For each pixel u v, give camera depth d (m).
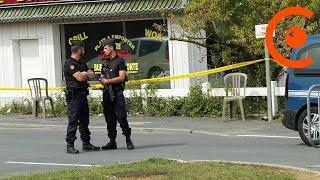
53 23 74.19
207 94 61.84
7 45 76.06
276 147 41.91
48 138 50.41
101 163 36.69
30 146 45.69
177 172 30.03
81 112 42.00
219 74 67.50
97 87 67.25
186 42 67.88
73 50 41.69
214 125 54.97
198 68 69.00
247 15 61.84
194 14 62.03
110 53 42.00
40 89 66.81
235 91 59.50
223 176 28.88
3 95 73.25
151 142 46.59
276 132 49.78
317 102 41.03
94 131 55.22
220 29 63.94
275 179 28.41
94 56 74.06
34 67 75.81
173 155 39.12
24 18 73.12
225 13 61.50
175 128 53.50
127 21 72.56
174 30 67.06
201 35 66.25
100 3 71.25
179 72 69.75
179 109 63.03
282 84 64.50
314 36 42.03
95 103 66.38
